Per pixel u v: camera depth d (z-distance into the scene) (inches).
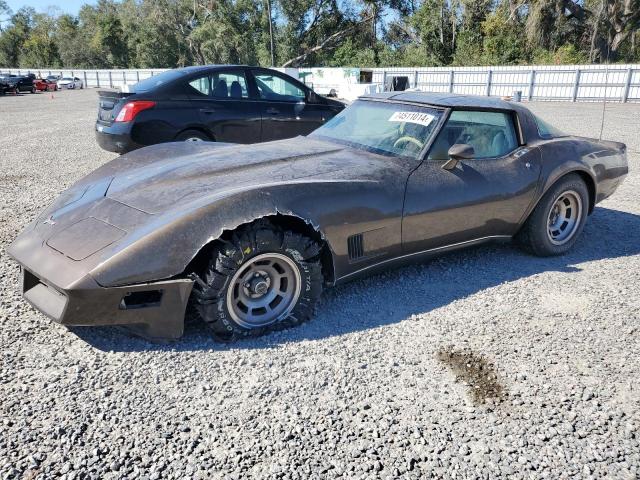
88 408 88.5
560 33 1432.1
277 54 1936.5
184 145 157.9
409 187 131.0
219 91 262.5
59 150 366.9
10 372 97.3
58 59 3134.8
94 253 100.3
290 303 116.4
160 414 87.9
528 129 162.4
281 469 77.0
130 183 124.5
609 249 178.5
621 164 183.5
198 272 106.3
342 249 120.3
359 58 1865.2
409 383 99.0
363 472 77.2
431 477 76.9
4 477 73.1
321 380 98.7
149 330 103.4
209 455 79.2
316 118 290.2
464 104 149.7
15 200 220.7
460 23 1660.9
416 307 131.0
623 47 1375.5
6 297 127.8
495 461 80.5
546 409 93.0
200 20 2092.8
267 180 117.4
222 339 110.3
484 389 98.1
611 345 114.9
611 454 82.9
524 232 164.6
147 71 1715.1
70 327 114.4
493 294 139.6
